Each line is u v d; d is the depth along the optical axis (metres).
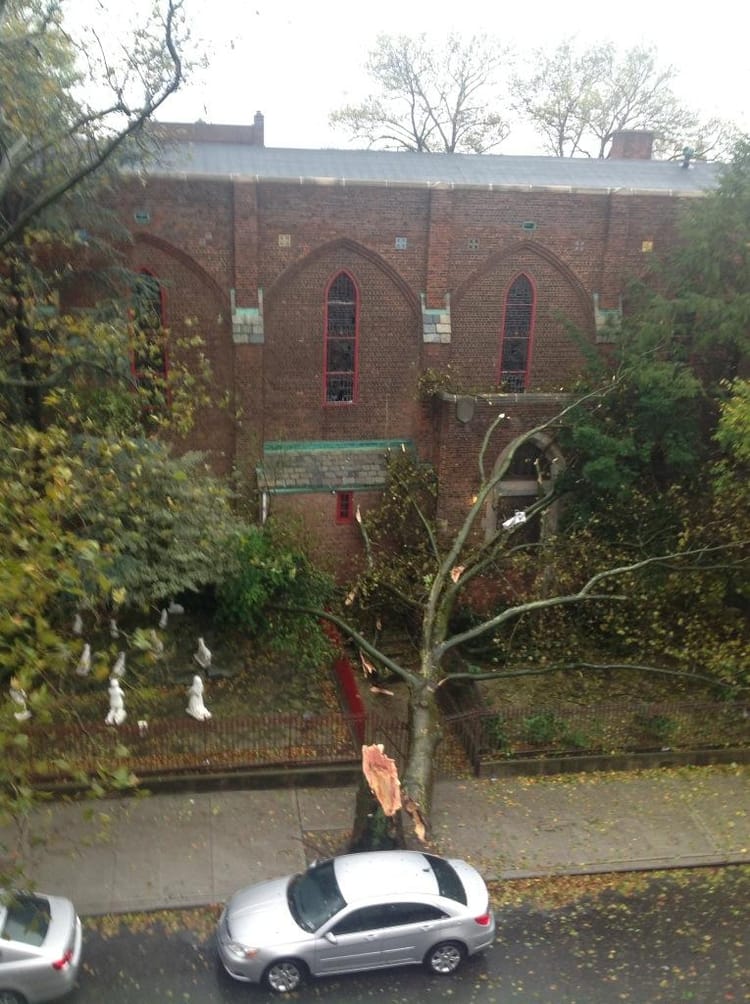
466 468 20.66
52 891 11.41
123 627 17.56
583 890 12.09
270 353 20.55
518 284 21.47
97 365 15.20
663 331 18.55
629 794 14.53
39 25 13.79
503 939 11.02
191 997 9.80
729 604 20.02
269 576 17.02
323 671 17.78
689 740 15.76
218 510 16.22
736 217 17.56
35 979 9.20
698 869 12.70
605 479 18.03
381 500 21.19
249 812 13.41
